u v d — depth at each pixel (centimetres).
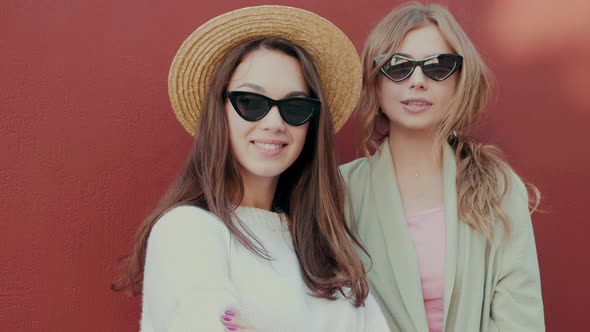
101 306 231
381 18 261
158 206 178
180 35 241
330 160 189
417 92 212
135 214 236
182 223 156
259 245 173
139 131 237
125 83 235
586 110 263
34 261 223
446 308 206
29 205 223
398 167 227
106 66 233
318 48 194
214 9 245
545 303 262
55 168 226
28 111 223
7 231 220
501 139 262
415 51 213
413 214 219
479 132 260
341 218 191
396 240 214
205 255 148
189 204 169
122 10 235
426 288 214
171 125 241
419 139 223
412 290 210
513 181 217
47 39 226
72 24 229
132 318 235
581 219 262
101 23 232
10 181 221
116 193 233
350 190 227
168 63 240
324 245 188
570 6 261
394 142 227
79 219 229
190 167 178
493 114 262
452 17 218
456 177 216
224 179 174
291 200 190
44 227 225
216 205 169
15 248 221
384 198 220
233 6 248
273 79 174
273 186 189
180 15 241
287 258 178
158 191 239
